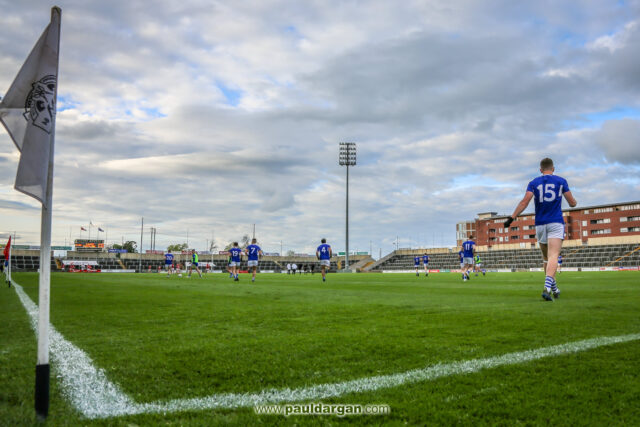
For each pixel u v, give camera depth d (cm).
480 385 275
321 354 369
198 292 1249
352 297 996
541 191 838
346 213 6075
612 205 7162
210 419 226
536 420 219
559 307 680
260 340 435
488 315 590
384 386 279
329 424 218
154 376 308
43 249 247
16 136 253
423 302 826
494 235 8631
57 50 277
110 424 221
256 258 2273
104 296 1091
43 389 232
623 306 686
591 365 315
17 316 671
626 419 219
